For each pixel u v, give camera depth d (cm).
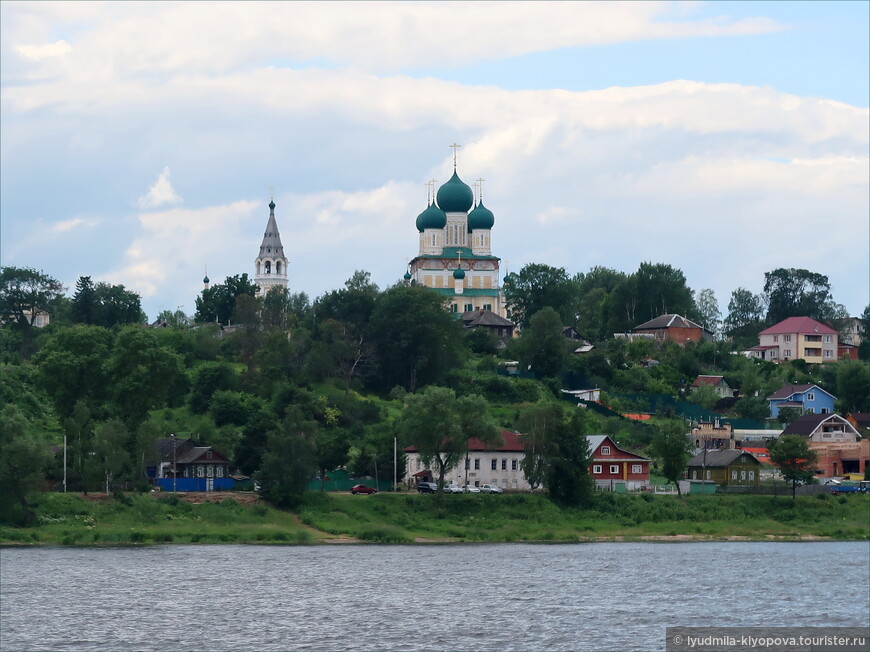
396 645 11312
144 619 12250
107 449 18288
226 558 16050
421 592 13800
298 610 12756
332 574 14900
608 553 17175
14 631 11719
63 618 12269
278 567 15400
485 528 18688
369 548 17262
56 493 18350
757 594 14188
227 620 12250
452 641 11494
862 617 12988
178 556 16162
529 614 12706
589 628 12112
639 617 12694
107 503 18088
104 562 15562
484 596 13638
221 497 18800
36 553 16200
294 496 18712
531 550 17338
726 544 18562
